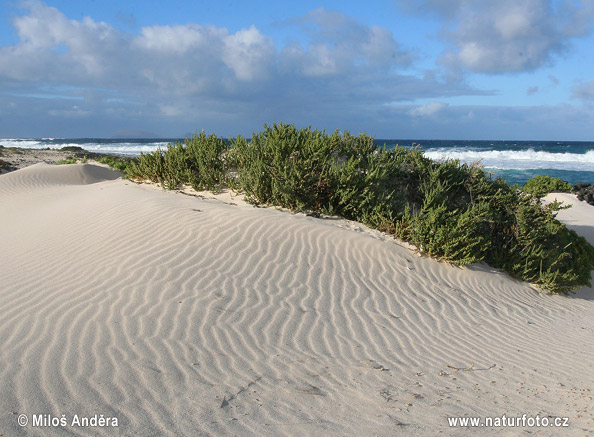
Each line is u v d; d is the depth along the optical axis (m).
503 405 4.29
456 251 8.99
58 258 7.53
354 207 10.39
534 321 7.50
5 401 3.53
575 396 4.62
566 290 9.72
